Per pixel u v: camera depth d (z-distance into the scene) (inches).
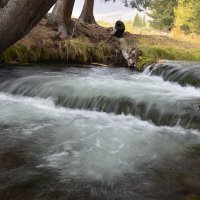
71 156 167.2
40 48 417.1
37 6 203.0
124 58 466.9
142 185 142.5
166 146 187.0
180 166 161.6
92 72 388.2
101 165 159.2
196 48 567.8
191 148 185.2
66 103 262.2
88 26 575.8
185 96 261.3
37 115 234.8
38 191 134.0
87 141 188.4
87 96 261.0
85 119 231.0
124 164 161.5
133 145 186.7
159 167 159.8
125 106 243.8
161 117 227.3
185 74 339.3
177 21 911.7
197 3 893.8
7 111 240.4
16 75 331.0
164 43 581.9
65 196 131.9
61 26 492.7
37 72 354.3
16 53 393.7
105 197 132.6
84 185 140.7
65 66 414.6
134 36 611.2
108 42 502.3
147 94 262.1
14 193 131.7
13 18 203.2
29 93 284.5
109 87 283.6
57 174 148.3
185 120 216.2
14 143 179.8
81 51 444.5
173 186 142.3
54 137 191.9
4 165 153.8
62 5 495.8
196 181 147.0
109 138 195.3
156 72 382.6
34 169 151.5
